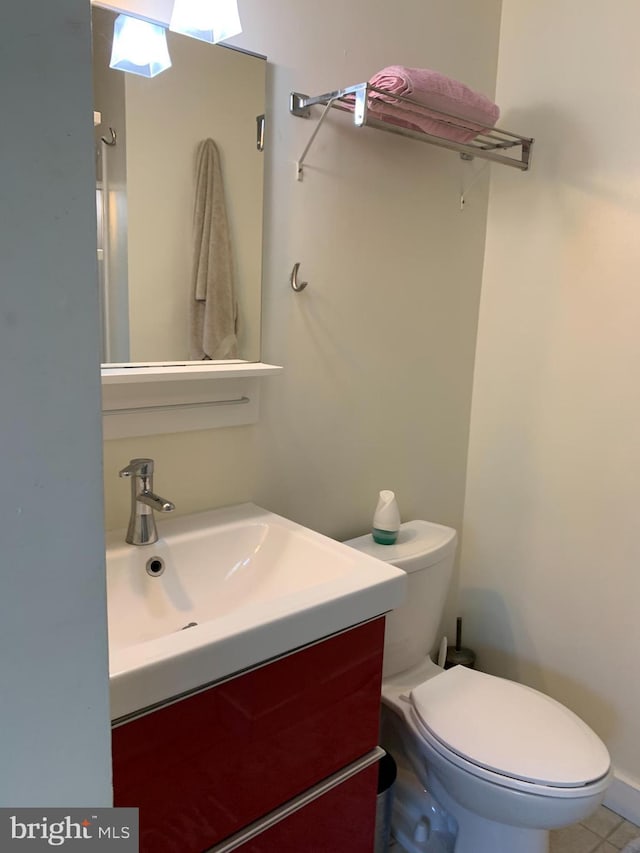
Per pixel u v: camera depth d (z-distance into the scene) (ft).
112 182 3.80
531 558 6.10
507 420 6.15
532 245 5.78
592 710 5.78
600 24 5.11
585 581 5.72
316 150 4.73
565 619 5.90
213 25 3.81
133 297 4.01
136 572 3.90
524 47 5.64
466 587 6.70
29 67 1.31
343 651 3.50
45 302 1.40
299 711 3.36
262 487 4.93
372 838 3.99
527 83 5.65
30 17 1.30
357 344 5.31
